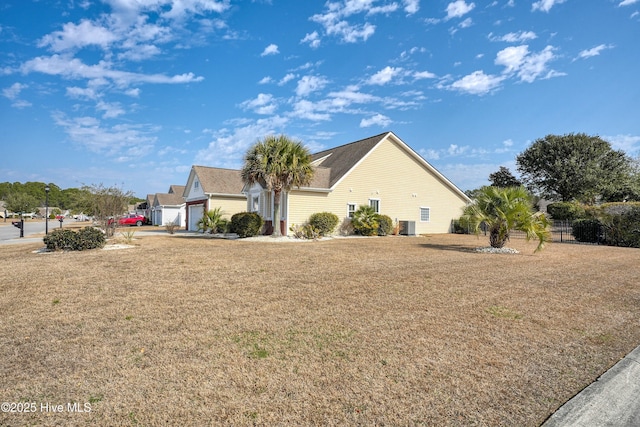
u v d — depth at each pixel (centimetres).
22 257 1139
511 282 803
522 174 5069
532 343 450
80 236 1327
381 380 348
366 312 564
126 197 1941
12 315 532
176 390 323
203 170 2967
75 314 538
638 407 314
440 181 2683
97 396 312
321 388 331
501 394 329
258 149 1781
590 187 4197
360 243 1717
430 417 290
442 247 1574
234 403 304
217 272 881
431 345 438
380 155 2412
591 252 1430
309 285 747
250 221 1983
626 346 445
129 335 455
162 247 1440
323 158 2700
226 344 429
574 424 287
